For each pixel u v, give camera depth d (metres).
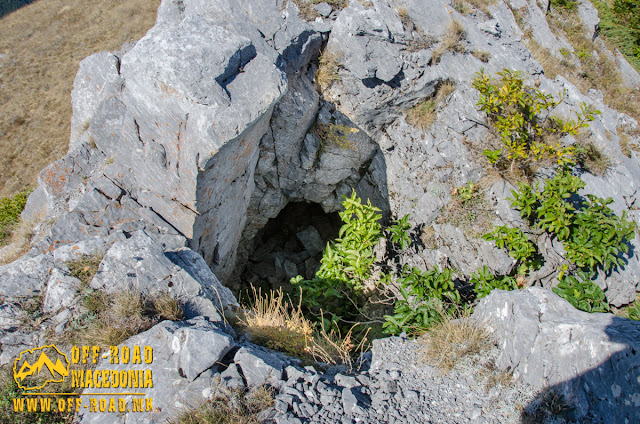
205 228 5.64
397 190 7.22
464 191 6.28
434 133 6.67
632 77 9.76
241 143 5.17
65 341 3.74
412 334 4.27
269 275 9.24
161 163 5.04
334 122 6.96
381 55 6.46
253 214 8.05
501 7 8.22
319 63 6.60
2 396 3.37
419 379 3.41
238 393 3.14
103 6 19.83
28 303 4.01
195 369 3.25
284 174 7.46
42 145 14.42
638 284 5.96
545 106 6.15
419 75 6.64
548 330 3.09
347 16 6.36
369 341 6.37
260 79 4.82
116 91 6.51
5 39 18.34
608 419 2.54
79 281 4.12
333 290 6.23
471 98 6.54
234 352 3.58
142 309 3.90
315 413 3.06
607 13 11.32
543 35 8.94
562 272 5.62
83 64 7.80
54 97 15.91
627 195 6.64
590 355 2.76
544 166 6.23
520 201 5.67
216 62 4.71
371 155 7.53
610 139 7.19
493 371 3.29
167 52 4.69
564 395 2.82
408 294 5.21
